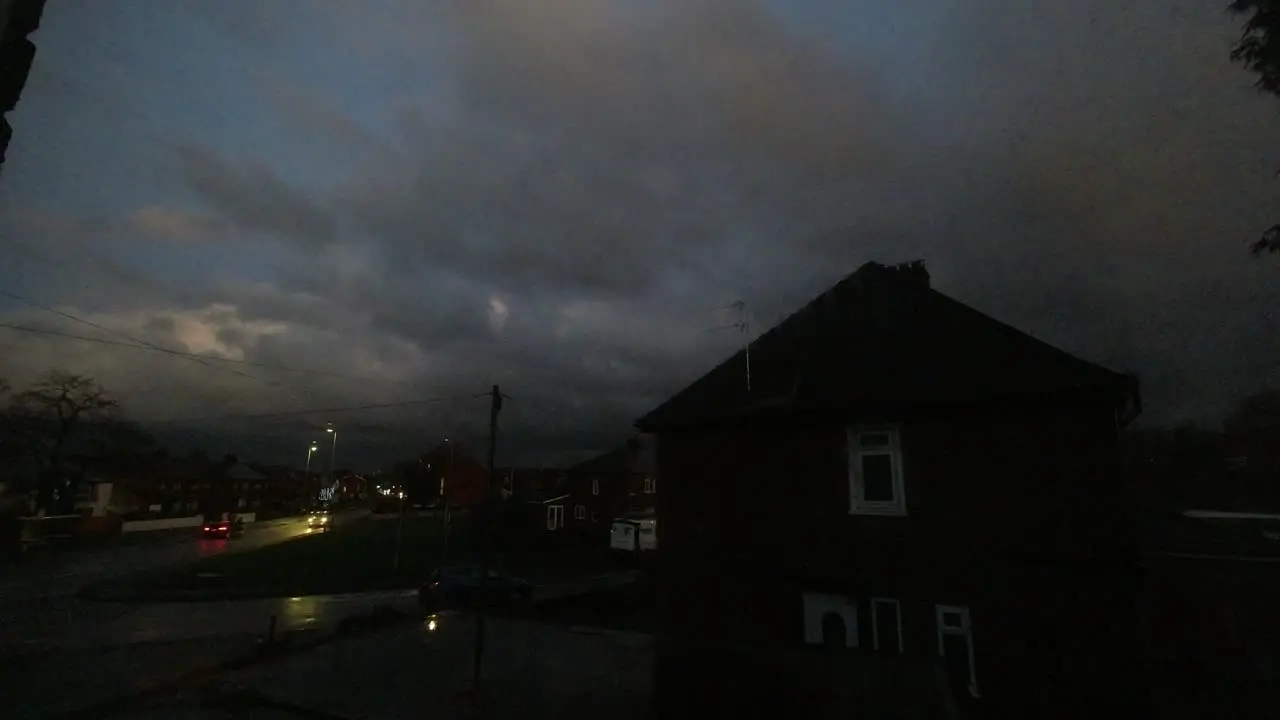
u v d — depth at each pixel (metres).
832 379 11.95
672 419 12.97
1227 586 10.61
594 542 36.84
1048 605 9.30
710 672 7.59
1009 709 9.17
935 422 10.57
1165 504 11.62
